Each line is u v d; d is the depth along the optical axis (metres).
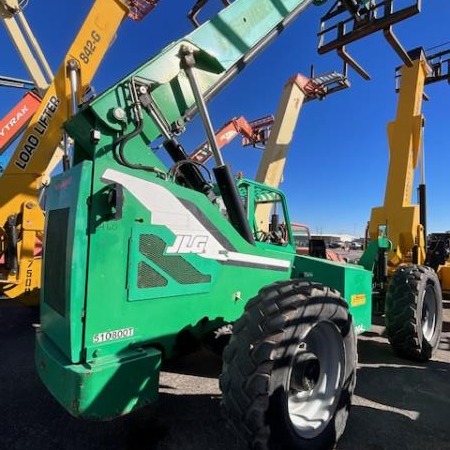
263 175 8.63
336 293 2.59
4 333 5.00
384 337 5.31
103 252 2.21
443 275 7.94
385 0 4.37
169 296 2.54
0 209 5.26
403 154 6.91
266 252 3.25
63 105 5.50
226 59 3.38
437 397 3.37
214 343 3.13
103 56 5.71
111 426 2.73
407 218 6.63
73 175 2.27
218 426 2.75
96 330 2.19
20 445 2.48
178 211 2.59
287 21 3.99
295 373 2.44
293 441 2.17
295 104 8.97
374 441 2.63
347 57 4.92
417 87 6.97
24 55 8.29
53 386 2.18
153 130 2.95
